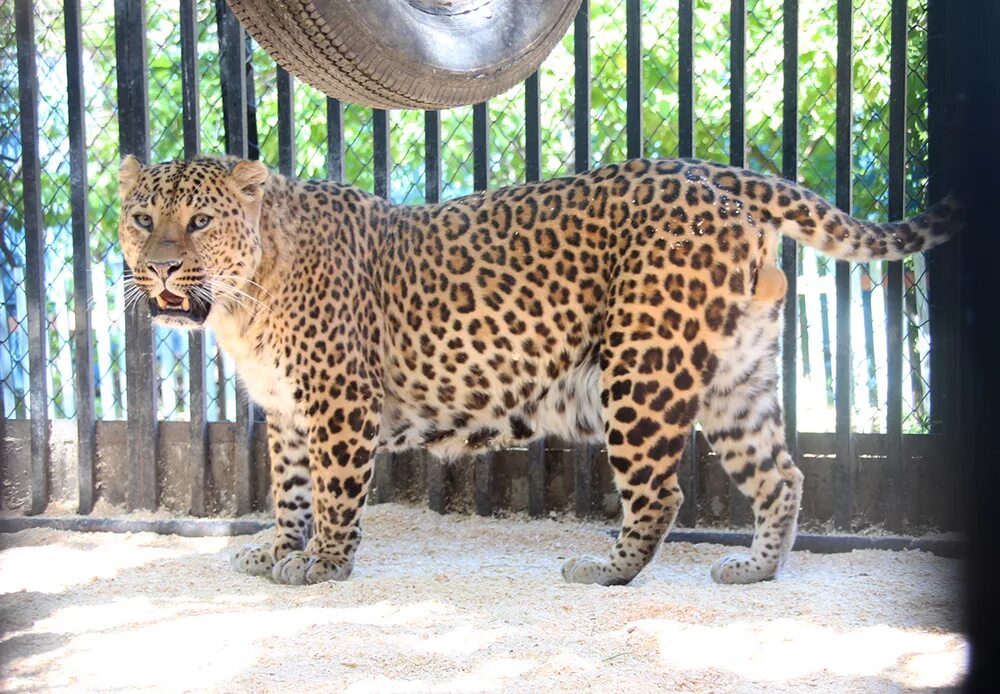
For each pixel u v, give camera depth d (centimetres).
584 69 609
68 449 673
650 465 495
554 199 521
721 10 845
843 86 582
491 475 629
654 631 416
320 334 517
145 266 498
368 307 528
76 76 650
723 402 518
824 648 400
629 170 514
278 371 526
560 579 507
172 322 506
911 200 632
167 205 503
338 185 549
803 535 578
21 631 433
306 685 365
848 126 583
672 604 447
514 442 546
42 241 663
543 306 514
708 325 490
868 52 778
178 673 379
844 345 583
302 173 852
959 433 560
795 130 590
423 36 471
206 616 450
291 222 525
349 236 531
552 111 848
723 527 609
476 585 495
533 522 622
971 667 325
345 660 387
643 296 489
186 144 643
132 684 369
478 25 495
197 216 502
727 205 496
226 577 526
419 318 528
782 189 502
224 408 685
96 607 468
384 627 429
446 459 592
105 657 397
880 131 754
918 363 655
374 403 526
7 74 749
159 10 868
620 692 355
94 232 848
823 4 806
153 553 584
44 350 662
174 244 496
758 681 366
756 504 521
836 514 587
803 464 598
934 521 583
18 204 729
